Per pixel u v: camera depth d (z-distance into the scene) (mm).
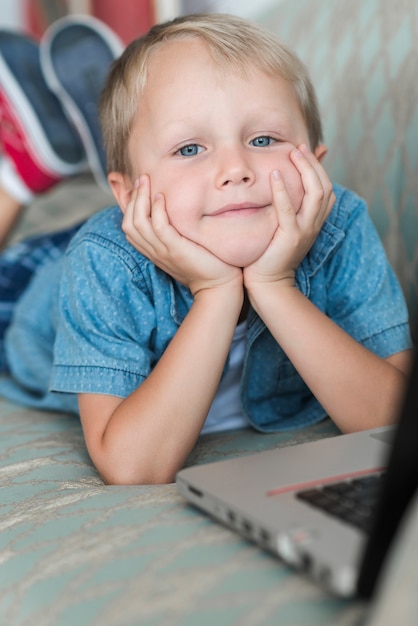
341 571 475
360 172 1352
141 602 532
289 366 1031
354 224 1055
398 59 1292
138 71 946
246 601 511
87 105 1776
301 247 904
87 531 673
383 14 1357
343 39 1438
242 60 900
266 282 890
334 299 1046
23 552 665
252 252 874
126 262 976
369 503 563
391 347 1002
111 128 1027
